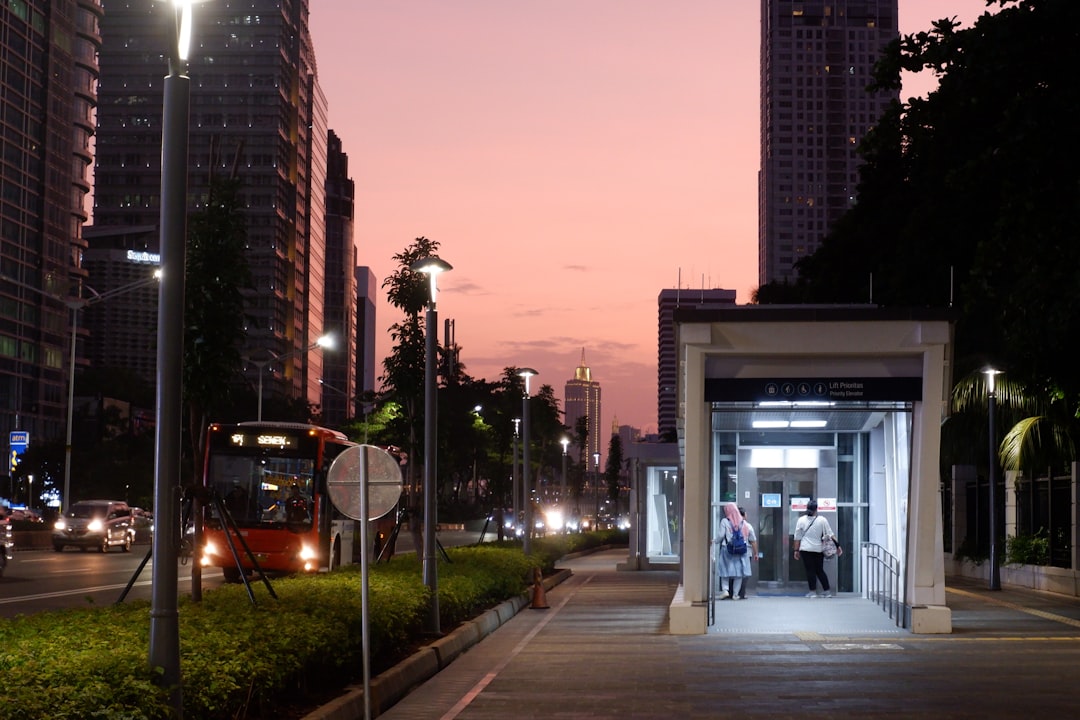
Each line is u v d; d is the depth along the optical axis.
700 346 21.81
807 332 21.64
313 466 31.88
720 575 26.81
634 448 47.41
